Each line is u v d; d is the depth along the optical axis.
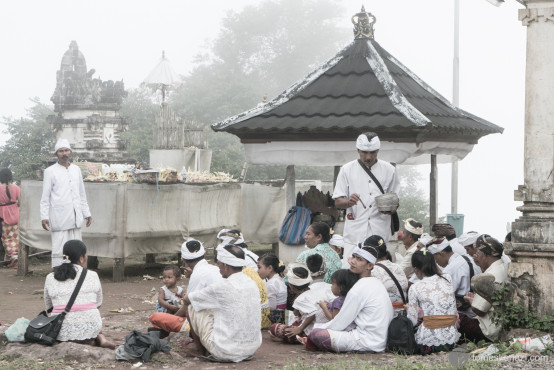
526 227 7.65
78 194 11.61
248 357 7.46
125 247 13.25
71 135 22.86
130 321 9.57
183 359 7.38
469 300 7.95
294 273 8.56
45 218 11.38
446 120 11.80
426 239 8.97
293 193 13.32
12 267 15.34
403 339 7.54
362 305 7.68
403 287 8.19
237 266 7.44
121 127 23.03
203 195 14.84
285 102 12.19
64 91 23.09
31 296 11.80
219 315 7.38
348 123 11.22
